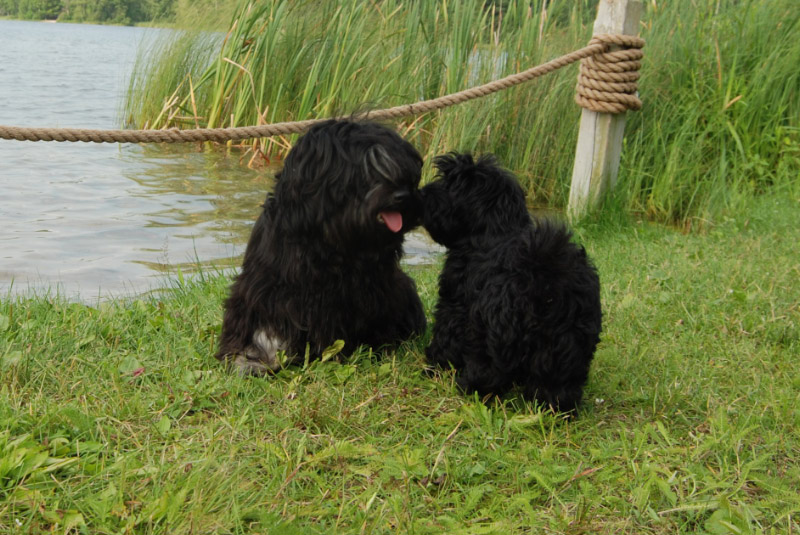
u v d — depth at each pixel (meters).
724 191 7.87
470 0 8.63
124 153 10.25
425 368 3.83
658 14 9.13
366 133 3.55
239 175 9.03
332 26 9.63
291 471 2.72
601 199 7.23
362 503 2.57
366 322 3.96
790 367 3.93
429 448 3.02
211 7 11.54
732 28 9.05
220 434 2.97
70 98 14.56
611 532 2.51
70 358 3.56
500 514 2.56
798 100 8.97
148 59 11.81
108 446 2.80
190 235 6.59
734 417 3.38
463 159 3.71
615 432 3.26
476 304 3.35
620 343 4.22
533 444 3.07
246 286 3.79
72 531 2.31
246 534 2.38
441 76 8.92
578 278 3.16
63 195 7.80
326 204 3.53
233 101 10.51
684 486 2.81
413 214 3.66
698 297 5.03
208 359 3.80
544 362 3.18
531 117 8.61
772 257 6.00
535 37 8.66
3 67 20.75
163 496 2.39
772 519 2.62
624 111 6.98
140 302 4.48
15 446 2.63
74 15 33.25
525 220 3.68
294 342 3.79
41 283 5.25
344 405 3.31
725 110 8.52
